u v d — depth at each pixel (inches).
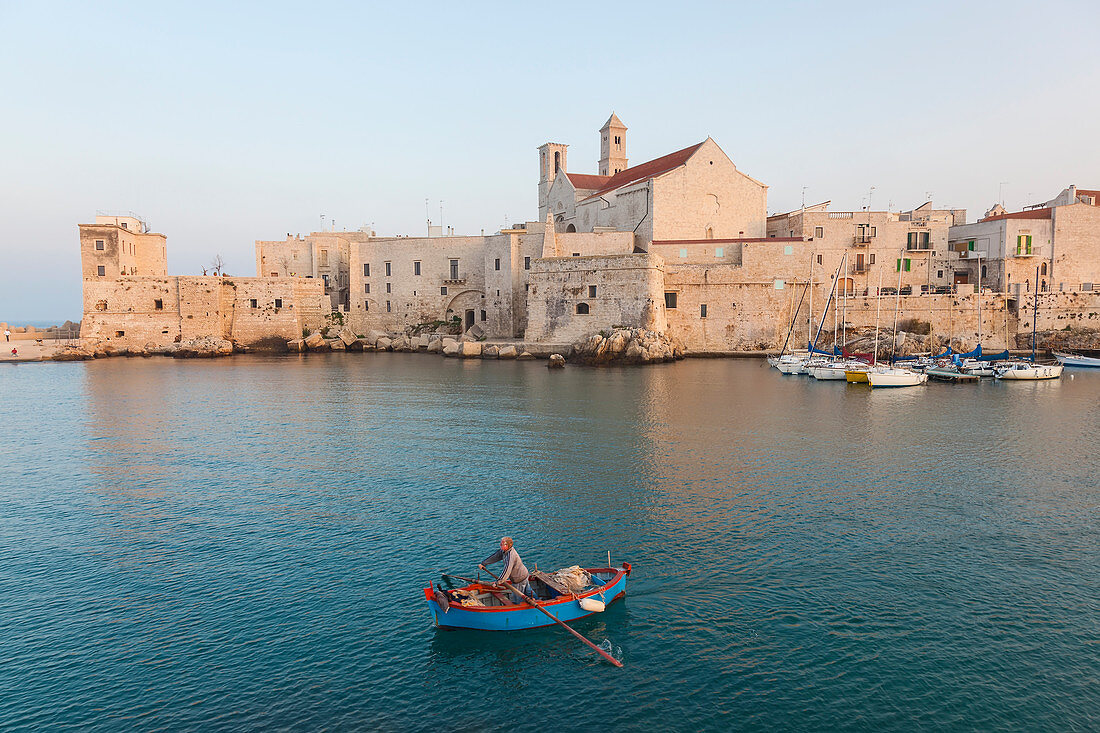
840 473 1052.5
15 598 650.2
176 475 1072.2
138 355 3334.2
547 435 1338.6
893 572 690.8
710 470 1069.8
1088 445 1250.6
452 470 1079.6
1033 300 3026.6
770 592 649.6
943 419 1521.9
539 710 483.5
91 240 3307.1
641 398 1820.9
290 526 832.9
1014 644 558.9
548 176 4215.1
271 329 3565.5
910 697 492.4
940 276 3334.2
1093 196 3346.5
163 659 545.3
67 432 1422.2
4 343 3452.3
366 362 2992.1
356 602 637.3
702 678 518.9
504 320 3474.4
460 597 590.9
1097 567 701.9
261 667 533.6
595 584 637.9
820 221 3260.3
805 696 495.2
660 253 3097.9
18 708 484.1
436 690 506.3
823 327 3083.2
